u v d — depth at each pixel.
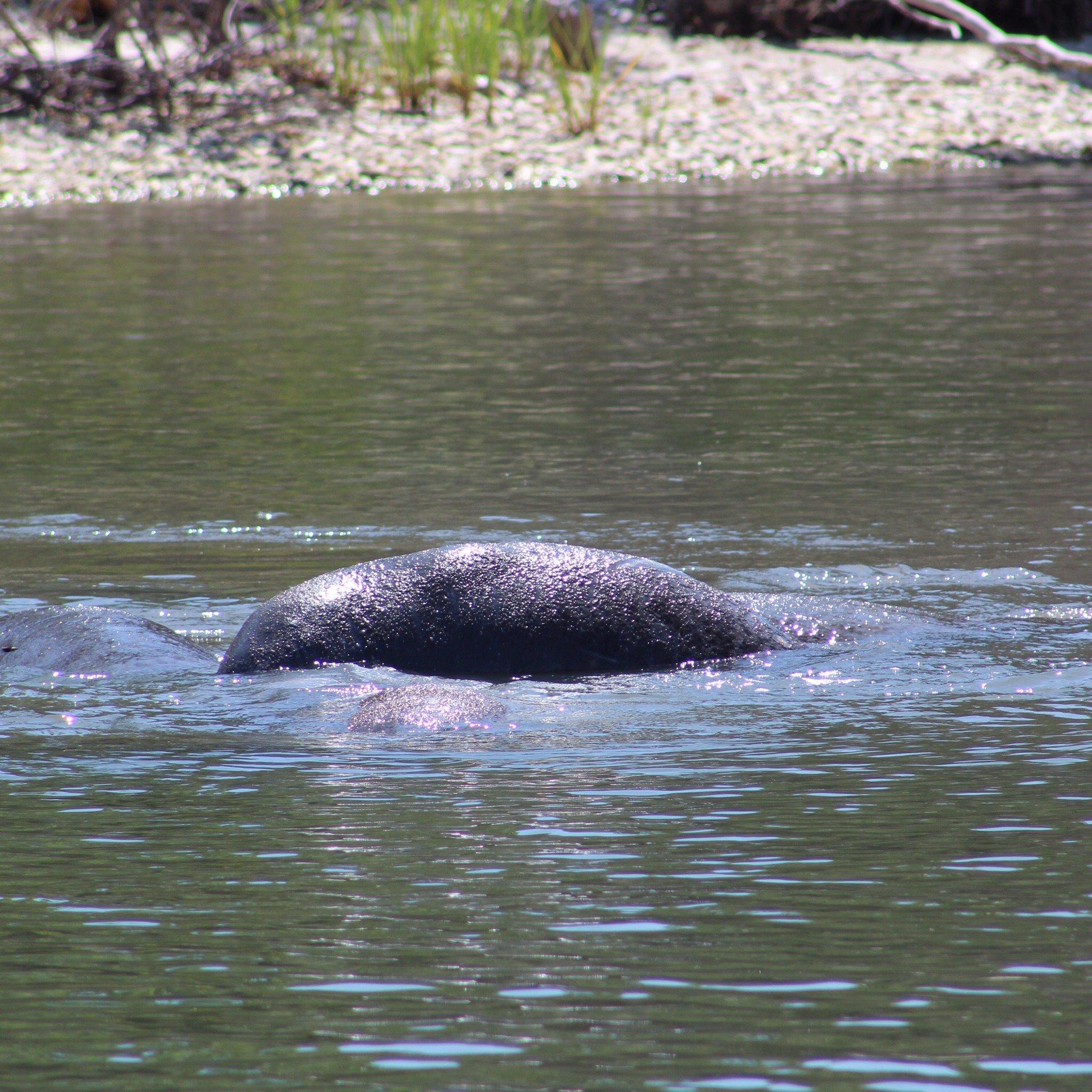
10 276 63.53
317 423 41.38
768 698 22.25
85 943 13.98
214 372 47.56
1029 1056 11.84
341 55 96.50
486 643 24.45
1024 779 18.17
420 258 66.62
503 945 13.78
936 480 34.75
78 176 83.50
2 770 19.11
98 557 29.91
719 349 49.88
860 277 61.31
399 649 24.52
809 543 30.17
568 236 71.44
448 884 15.16
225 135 87.94
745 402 43.00
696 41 101.50
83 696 22.61
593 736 20.42
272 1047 12.09
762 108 95.50
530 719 21.34
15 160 84.38
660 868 15.53
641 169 88.31
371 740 20.39
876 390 44.00
